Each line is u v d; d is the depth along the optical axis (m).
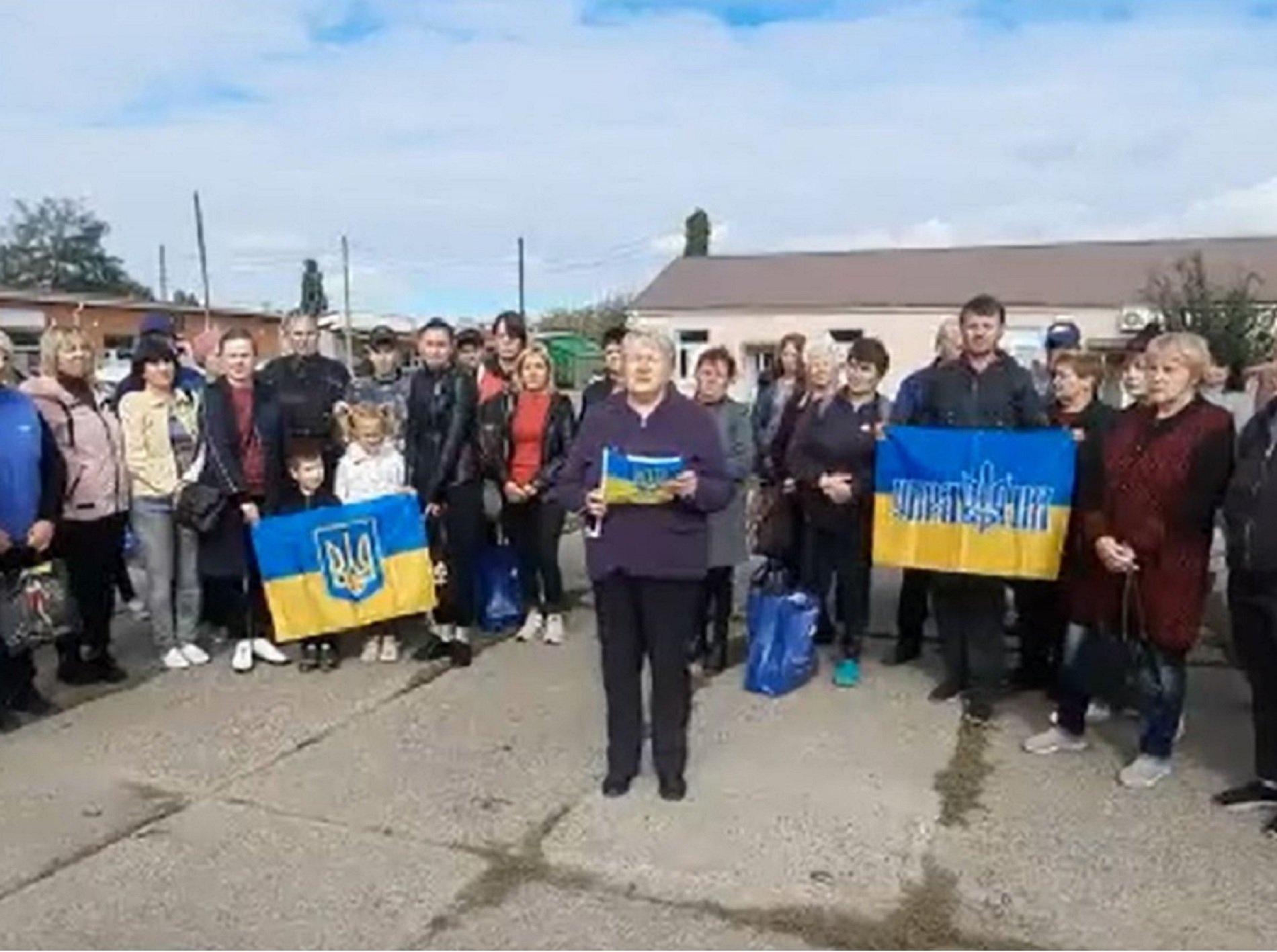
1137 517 4.45
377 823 4.21
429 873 3.83
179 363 7.25
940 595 5.58
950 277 34.84
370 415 6.39
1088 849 4.01
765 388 8.00
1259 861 3.91
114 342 37.97
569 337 29.81
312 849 4.01
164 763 4.82
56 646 5.95
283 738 5.12
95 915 3.55
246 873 3.83
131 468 6.07
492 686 5.90
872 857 3.94
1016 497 5.33
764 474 6.74
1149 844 4.05
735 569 7.30
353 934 3.45
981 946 3.39
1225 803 4.37
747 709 5.52
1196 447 4.32
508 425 6.67
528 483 6.67
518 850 4.00
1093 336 31.31
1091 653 4.86
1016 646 6.66
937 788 4.55
